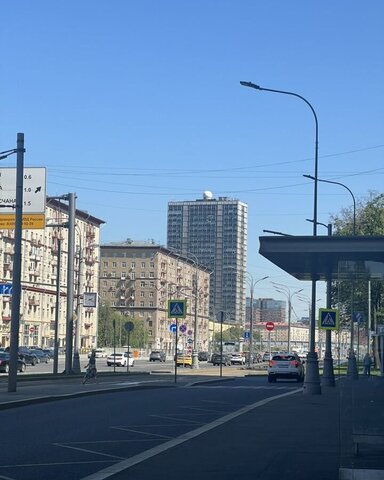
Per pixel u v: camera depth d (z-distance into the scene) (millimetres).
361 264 16891
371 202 63281
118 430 16734
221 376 48719
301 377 42938
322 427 17641
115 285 134500
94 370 38812
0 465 12141
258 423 18422
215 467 12227
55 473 11508
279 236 14383
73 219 45281
